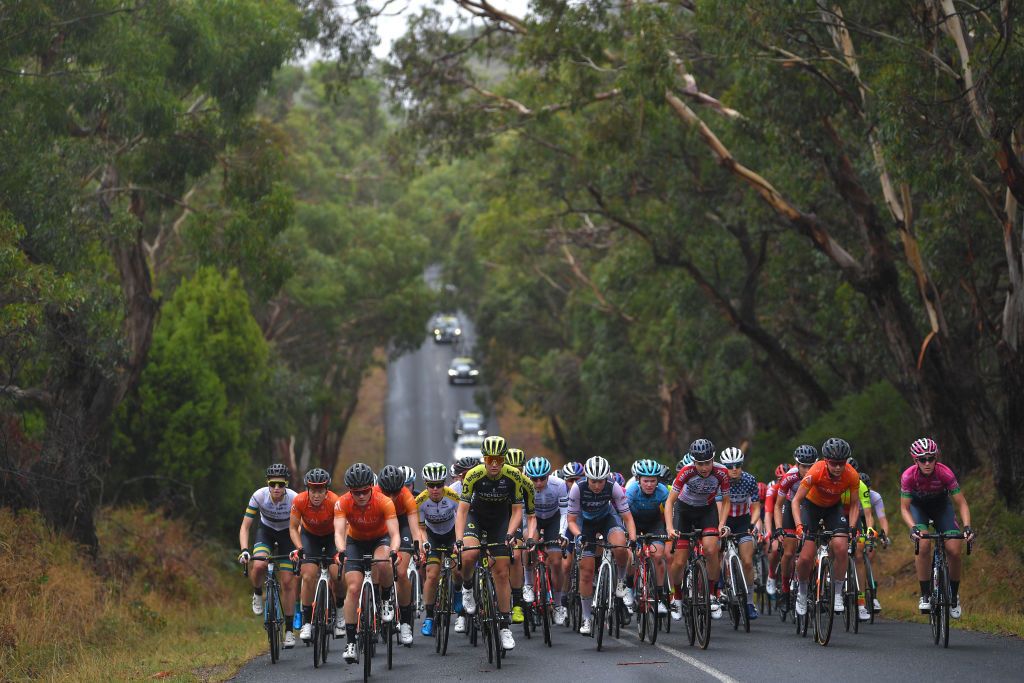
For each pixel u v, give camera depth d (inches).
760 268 2930.6
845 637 1192.2
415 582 1396.4
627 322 4473.4
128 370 2169.0
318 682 995.9
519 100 3102.9
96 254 1975.9
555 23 2343.8
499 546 1022.4
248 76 2241.6
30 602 1544.0
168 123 1984.5
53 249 1738.4
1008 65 1574.8
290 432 4124.0
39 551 1759.4
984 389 2191.2
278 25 2287.2
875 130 2027.6
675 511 1230.9
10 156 1707.7
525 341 5841.5
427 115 3009.4
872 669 941.2
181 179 2251.5
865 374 3294.8
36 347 1720.0
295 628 1286.9
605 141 2532.0
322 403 4608.8
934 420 2171.5
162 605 2071.9
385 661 1125.1
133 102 1916.8
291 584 1194.6
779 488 1343.5
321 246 4778.5
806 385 3038.9
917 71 1756.9
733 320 2974.9
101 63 1907.0
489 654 1026.1
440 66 2957.7
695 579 1135.6
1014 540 1855.3
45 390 1993.1
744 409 3715.6
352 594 995.3
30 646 1380.4
